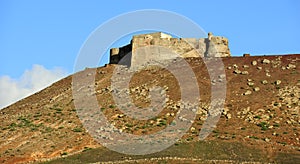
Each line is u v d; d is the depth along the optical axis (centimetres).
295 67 17225
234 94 16100
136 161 12212
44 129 15062
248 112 15125
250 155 12700
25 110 17138
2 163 13188
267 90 16150
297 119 14700
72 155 13312
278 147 13312
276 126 14462
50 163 12838
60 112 16275
